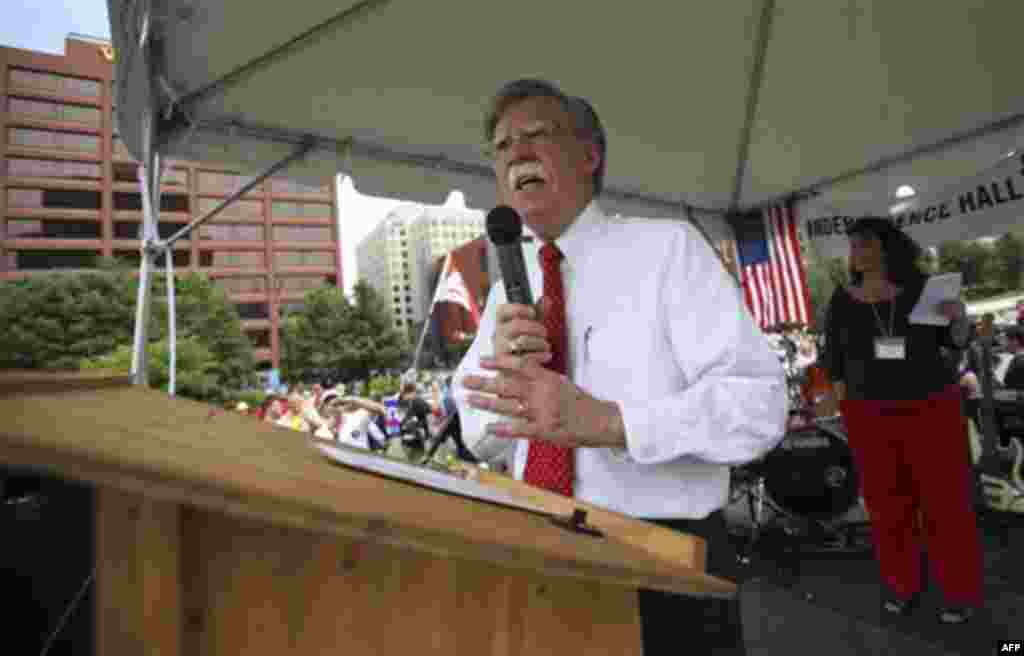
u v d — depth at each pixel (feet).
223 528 1.29
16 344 153.48
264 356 263.49
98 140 238.89
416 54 8.23
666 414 2.88
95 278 173.99
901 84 10.00
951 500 8.23
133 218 240.94
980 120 11.41
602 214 3.97
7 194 222.89
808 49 9.00
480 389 2.89
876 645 8.04
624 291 3.58
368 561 1.49
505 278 3.66
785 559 12.09
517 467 4.16
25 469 0.76
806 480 12.64
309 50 7.71
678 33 8.52
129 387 2.16
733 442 2.94
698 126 11.28
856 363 8.85
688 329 3.38
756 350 3.32
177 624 1.19
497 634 1.74
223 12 6.63
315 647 1.39
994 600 8.92
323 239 278.05
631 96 10.12
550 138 3.72
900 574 8.90
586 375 3.56
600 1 7.72
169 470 0.87
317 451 1.87
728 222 16.56
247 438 1.71
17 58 228.02
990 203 12.18
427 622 1.59
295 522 1.00
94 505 1.21
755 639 8.64
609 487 3.38
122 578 1.19
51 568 1.46
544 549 1.38
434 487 1.79
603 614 2.06
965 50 9.10
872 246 8.64
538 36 8.32
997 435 14.25
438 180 11.39
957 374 8.78
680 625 2.93
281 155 9.60
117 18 6.07
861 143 12.31
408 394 33.94
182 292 188.55
